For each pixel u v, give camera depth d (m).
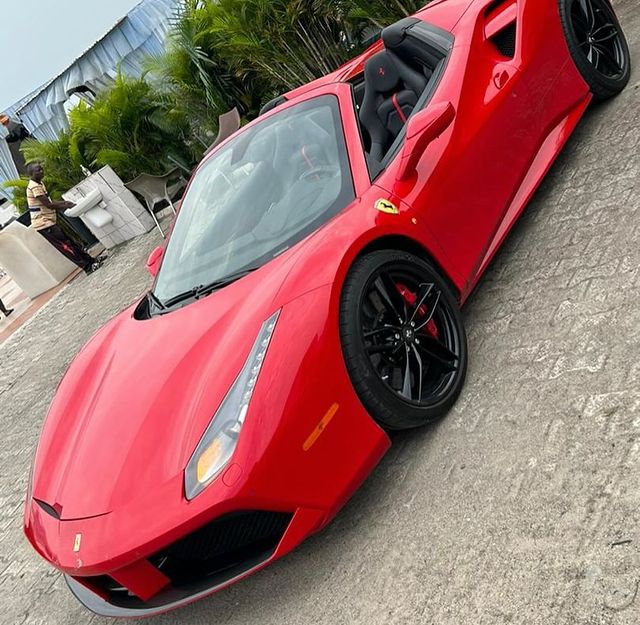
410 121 2.73
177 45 8.60
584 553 1.77
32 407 6.35
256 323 2.30
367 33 7.75
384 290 2.51
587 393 2.23
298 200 2.91
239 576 2.25
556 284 2.86
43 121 13.56
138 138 10.01
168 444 2.21
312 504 2.18
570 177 3.53
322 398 2.20
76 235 12.09
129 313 3.40
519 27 3.37
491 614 1.80
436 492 2.29
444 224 2.83
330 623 2.14
